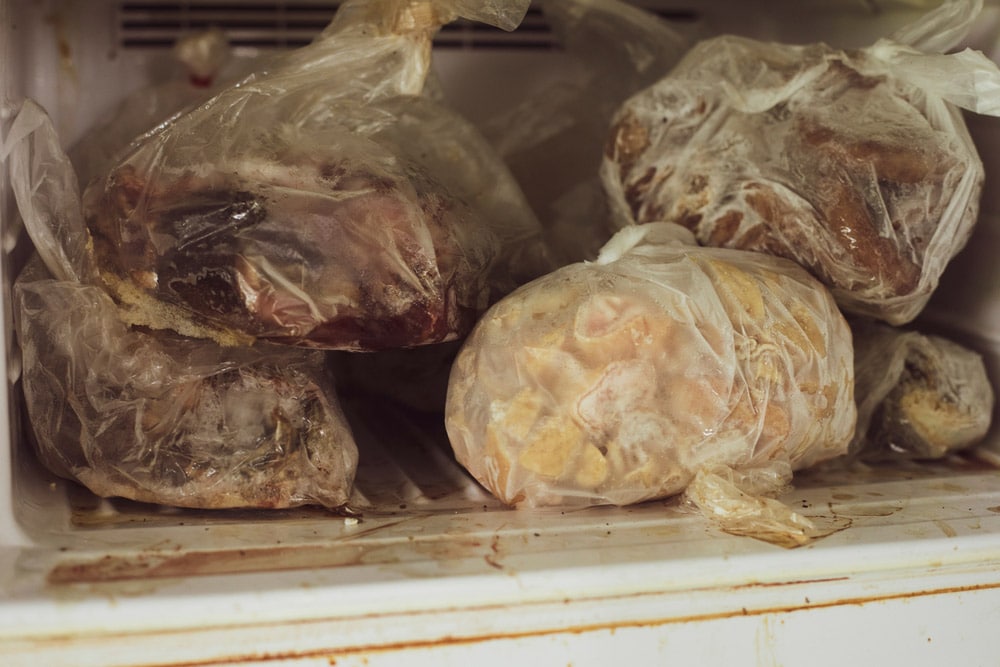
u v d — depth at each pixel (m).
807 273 0.84
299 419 0.76
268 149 0.76
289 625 0.60
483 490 0.82
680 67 0.98
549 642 0.64
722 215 0.88
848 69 0.87
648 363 0.72
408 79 0.83
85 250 0.76
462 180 0.94
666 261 0.79
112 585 0.60
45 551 0.65
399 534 0.70
